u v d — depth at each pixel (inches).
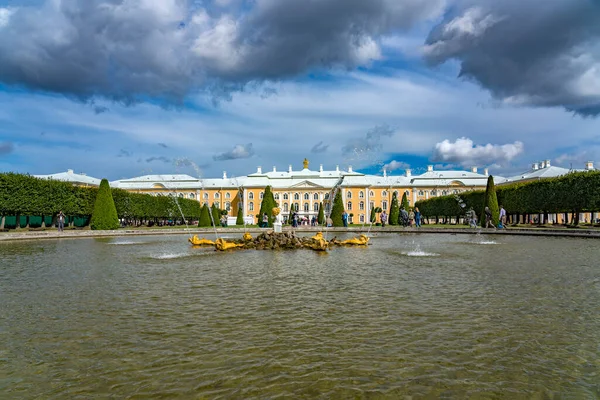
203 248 901.8
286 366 210.1
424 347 234.4
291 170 4522.6
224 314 304.0
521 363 213.3
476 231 1417.3
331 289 394.9
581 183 1584.6
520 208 1926.7
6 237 1191.6
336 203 2294.5
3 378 199.9
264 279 457.7
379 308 318.3
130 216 2495.1
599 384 191.3
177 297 362.9
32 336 257.6
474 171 4202.8
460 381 193.8
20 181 1609.3
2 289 402.6
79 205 1930.4
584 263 566.3
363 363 213.2
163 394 182.9
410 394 181.9
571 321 281.9
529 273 481.1
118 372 204.7
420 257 675.4
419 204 3157.0
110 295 372.8
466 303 332.2
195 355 224.5
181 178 4318.4
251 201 4133.9
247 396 180.2
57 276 485.4
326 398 178.4
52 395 183.2
